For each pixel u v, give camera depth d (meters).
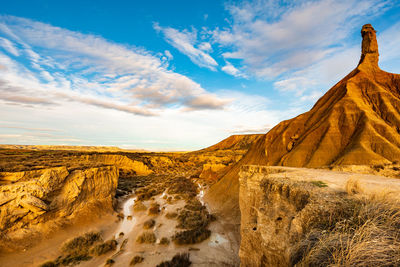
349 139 27.56
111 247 15.87
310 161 27.58
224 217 23.70
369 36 40.88
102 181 26.62
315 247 3.43
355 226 3.52
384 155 22.72
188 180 51.78
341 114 31.12
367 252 2.58
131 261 13.97
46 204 16.89
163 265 13.54
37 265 12.83
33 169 19.02
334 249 3.04
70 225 17.73
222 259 14.72
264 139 40.09
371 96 33.16
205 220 22.44
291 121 39.91
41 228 15.76
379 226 3.08
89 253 14.73
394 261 2.39
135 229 20.11
